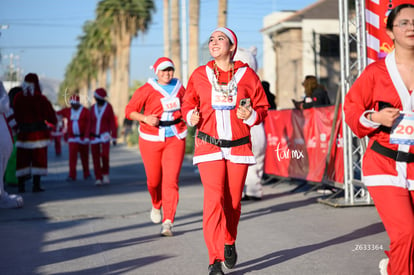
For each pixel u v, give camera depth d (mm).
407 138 3855
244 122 5059
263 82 12305
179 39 35594
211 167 5113
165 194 7230
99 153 13445
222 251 5027
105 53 68062
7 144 9656
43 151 12203
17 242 6965
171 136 7246
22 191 12344
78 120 14867
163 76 7305
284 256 6000
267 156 13227
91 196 11281
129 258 6070
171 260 5953
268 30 43062
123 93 58500
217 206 5039
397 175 3855
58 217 8734
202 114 5188
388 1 9008
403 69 3902
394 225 3764
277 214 8664
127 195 11344
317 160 10977
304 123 11438
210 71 5168
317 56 39500
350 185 9336
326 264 5613
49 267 5750
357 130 3914
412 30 3793
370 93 3967
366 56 8945
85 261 5977
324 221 7930
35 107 12062
